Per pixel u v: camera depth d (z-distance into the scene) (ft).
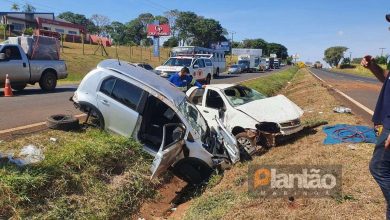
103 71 26.68
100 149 23.40
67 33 246.06
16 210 17.12
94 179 21.72
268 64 246.47
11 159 20.39
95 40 241.35
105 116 26.43
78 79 104.37
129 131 26.13
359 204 16.30
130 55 189.67
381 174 11.16
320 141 27.68
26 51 53.42
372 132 28.04
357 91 76.54
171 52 114.32
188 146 24.45
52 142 24.53
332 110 42.27
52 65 55.88
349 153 23.30
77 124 28.27
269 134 29.50
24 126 29.09
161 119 27.25
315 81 93.76
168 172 27.40
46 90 55.83
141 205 22.89
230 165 26.30
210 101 32.78
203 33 401.49
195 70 82.07
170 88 26.84
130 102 25.93
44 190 18.99
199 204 20.15
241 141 29.58
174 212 22.56
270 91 78.84
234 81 105.09
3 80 48.93
